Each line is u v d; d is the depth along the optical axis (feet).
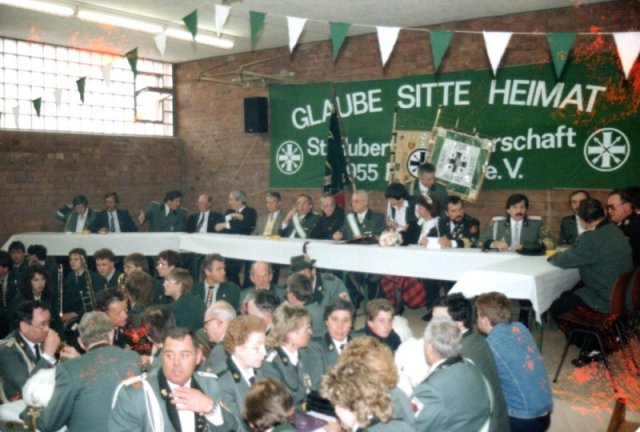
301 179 31.32
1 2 23.06
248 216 25.91
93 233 26.66
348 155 28.86
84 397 8.86
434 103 27.07
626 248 15.56
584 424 13.00
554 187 24.48
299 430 8.67
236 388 8.93
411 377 10.30
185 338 7.70
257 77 31.32
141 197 34.22
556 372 15.96
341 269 19.89
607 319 15.11
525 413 9.98
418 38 27.27
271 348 10.11
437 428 8.25
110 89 33.19
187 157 35.76
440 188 23.02
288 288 13.23
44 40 29.78
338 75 29.89
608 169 23.26
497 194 25.84
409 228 21.49
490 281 14.96
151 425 7.55
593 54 23.17
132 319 12.59
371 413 6.57
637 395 14.28
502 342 10.28
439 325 8.77
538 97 24.57
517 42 24.86
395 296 20.85
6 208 29.35
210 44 30.42
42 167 30.40
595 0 22.65
